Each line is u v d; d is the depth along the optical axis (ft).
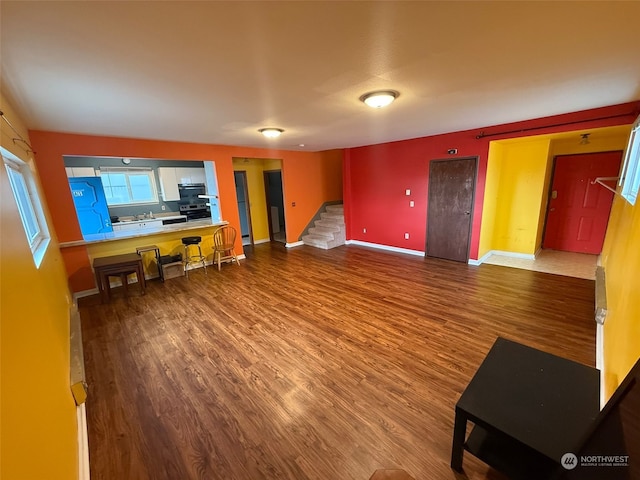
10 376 2.73
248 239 24.39
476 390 4.45
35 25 4.10
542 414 3.99
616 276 7.59
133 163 21.53
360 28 4.56
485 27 4.63
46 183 11.51
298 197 21.72
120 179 21.40
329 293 12.45
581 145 15.55
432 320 9.69
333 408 6.20
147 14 3.96
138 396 6.73
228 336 9.25
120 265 12.22
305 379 7.13
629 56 5.83
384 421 5.82
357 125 12.13
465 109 9.98
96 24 4.16
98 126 10.61
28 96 6.99
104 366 7.88
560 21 4.48
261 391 6.78
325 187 23.70
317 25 4.42
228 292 13.00
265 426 5.81
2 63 5.19
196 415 6.14
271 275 15.17
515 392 4.37
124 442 5.54
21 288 3.88
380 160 18.86
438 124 12.63
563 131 11.36
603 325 7.97
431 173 16.38
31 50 4.83
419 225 17.60
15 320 3.28
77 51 4.96
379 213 19.72
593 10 4.17
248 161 22.44
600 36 4.99
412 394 6.49
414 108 9.58
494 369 4.84
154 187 22.86
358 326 9.53
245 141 15.58
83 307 11.71
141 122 10.23
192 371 7.58
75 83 6.40
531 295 11.25
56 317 6.50
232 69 5.96
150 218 22.30
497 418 3.95
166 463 5.11
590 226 16.20
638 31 4.81
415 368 7.35
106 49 4.94
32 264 4.97
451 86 7.48
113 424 5.96
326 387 6.82
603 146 14.93
